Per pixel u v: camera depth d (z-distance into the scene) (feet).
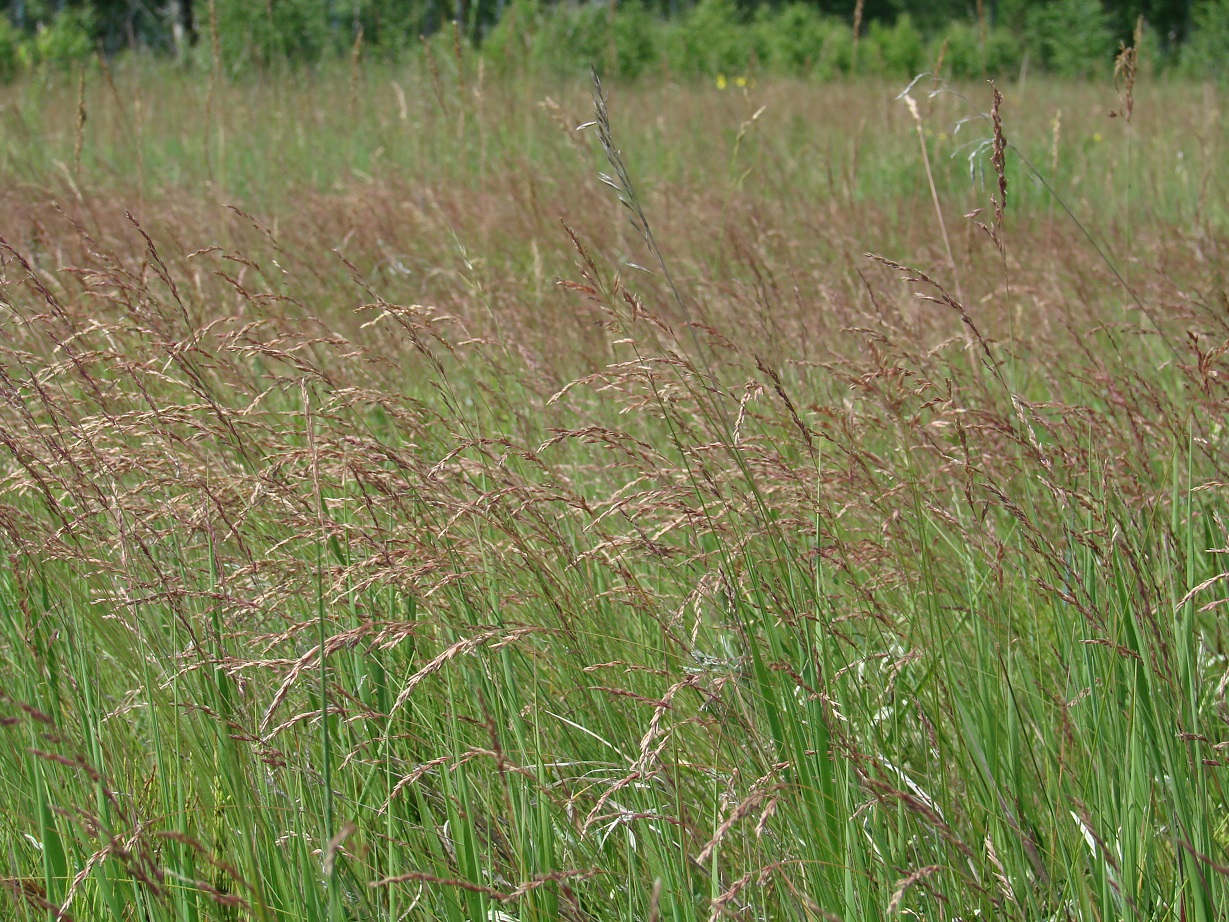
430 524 8.38
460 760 6.72
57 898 6.88
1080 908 6.51
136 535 7.89
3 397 8.39
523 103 34.91
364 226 21.58
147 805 7.62
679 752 7.58
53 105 41.34
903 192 29.66
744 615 7.63
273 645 7.25
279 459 8.24
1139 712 7.05
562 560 8.46
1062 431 10.14
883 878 6.64
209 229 21.98
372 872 7.14
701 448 8.08
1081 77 62.75
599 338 14.51
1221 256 19.72
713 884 6.04
